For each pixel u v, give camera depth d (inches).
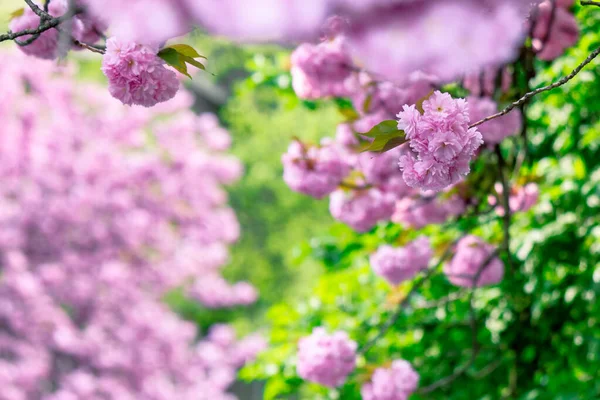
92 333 565.3
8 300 537.6
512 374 240.4
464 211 207.8
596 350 225.0
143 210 611.2
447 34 61.0
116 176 580.4
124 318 597.3
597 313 231.3
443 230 256.8
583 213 239.3
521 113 173.0
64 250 565.3
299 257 302.8
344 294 283.3
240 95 283.3
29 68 529.0
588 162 243.6
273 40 55.6
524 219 247.8
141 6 57.4
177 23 56.9
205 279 678.5
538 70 227.9
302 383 253.1
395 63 61.7
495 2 62.6
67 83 552.4
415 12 59.9
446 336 261.7
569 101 228.8
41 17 110.6
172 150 626.2
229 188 793.6
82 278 571.8
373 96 168.6
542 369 249.1
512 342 250.4
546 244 240.4
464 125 96.2
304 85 181.0
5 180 532.4
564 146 243.3
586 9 207.2
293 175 200.4
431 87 163.0
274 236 765.3
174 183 618.8
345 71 171.3
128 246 596.1
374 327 253.8
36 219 546.3
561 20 163.0
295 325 280.8
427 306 233.3
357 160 194.9
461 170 97.2
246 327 714.2
